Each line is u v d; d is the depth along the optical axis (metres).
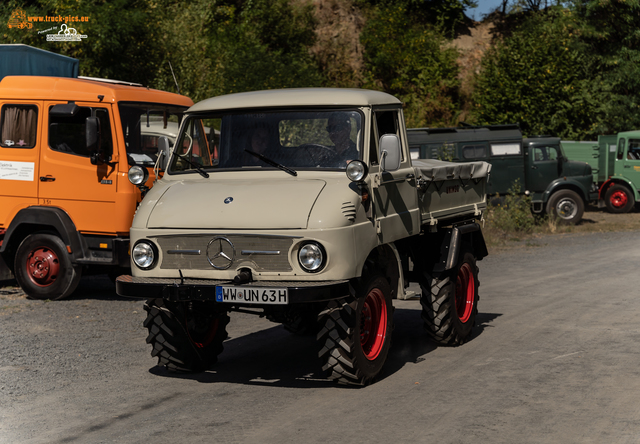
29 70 12.95
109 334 8.09
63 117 10.13
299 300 5.22
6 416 5.16
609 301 10.09
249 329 8.48
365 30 36.97
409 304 10.31
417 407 5.29
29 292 10.36
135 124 10.09
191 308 6.21
